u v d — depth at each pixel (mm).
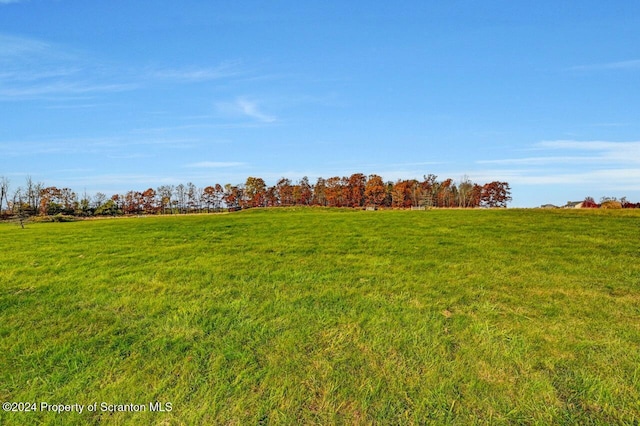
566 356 5855
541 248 13594
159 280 10469
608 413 4594
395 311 7840
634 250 12875
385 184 92812
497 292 8914
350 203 93250
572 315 7484
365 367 5684
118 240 18141
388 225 21000
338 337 6672
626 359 5730
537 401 4828
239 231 20250
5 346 6609
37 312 8195
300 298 8750
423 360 5836
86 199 85750
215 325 7305
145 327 7324
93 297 9141
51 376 5637
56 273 11641
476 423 4469
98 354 6281
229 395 5074
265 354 6133
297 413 4715
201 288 9680
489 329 6871
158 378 5535
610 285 9305
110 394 5164
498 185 91938
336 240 16219
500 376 5379
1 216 62906
